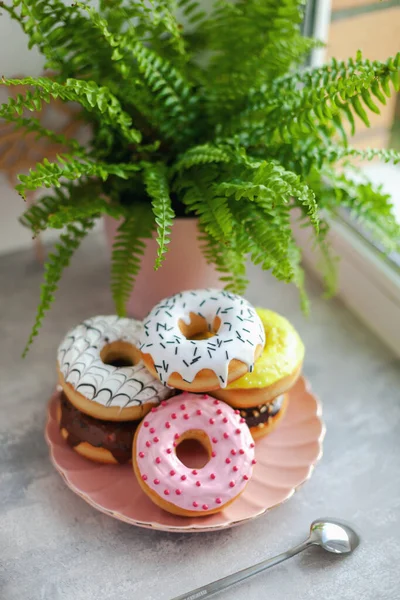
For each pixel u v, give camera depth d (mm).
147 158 631
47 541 535
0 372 655
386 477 583
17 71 678
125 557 527
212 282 669
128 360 602
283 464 571
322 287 761
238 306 568
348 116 557
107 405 550
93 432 556
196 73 639
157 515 532
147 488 525
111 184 635
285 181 532
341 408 636
